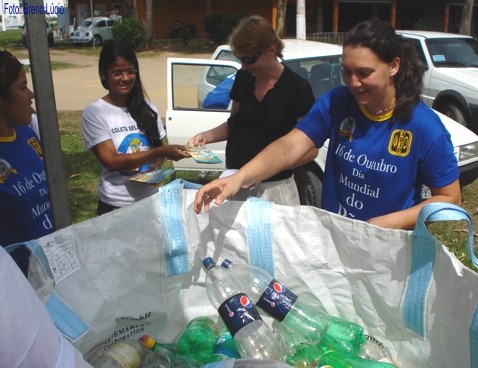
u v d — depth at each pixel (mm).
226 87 5129
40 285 1514
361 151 1991
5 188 2262
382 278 1637
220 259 1867
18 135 2393
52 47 30359
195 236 1858
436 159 1869
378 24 1848
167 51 27625
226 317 1627
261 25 2738
